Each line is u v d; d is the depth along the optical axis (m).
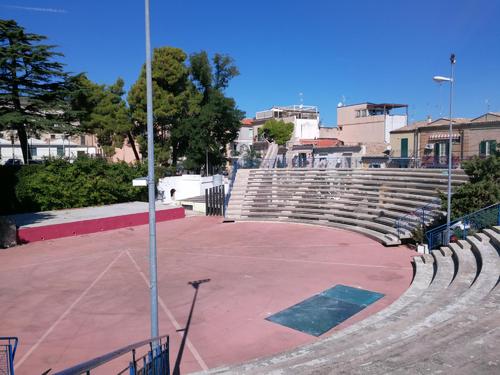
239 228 29.39
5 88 36.50
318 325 12.44
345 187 33.06
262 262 20.02
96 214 31.52
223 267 19.31
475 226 19.02
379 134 63.00
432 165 32.22
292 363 8.62
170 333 12.17
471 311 9.67
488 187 20.41
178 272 18.70
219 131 51.16
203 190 43.03
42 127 36.62
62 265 20.41
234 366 9.11
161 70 45.62
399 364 7.23
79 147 69.50
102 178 37.94
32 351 11.27
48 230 26.72
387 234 23.81
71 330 12.62
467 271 14.55
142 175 41.09
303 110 88.44
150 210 9.36
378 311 13.39
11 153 66.31
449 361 7.15
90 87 44.91
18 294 16.14
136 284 17.12
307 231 27.58
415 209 24.38
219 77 52.94
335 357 8.32
